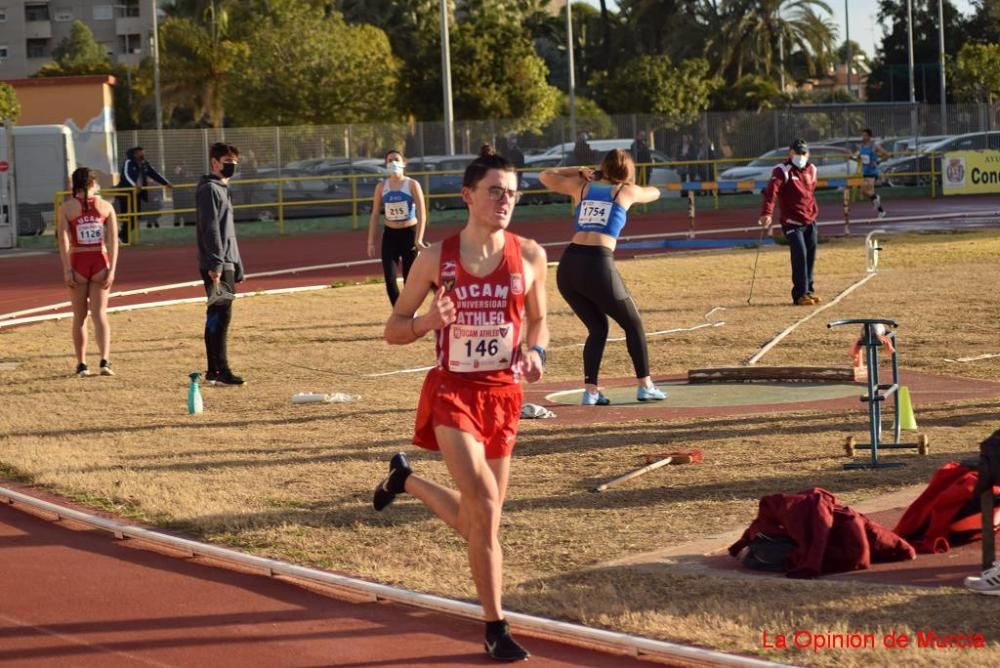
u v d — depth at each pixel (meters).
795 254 22.30
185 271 33.44
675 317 21.61
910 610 7.25
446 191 49.97
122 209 44.97
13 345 20.91
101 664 7.17
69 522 10.30
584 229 13.98
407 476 7.51
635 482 10.68
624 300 14.07
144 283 30.62
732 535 8.97
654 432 12.72
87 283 17.52
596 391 14.35
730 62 91.81
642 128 55.06
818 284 25.00
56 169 43.53
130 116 94.94
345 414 14.33
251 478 11.26
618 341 19.52
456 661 7.02
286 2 84.81
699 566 8.26
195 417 14.38
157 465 11.90
